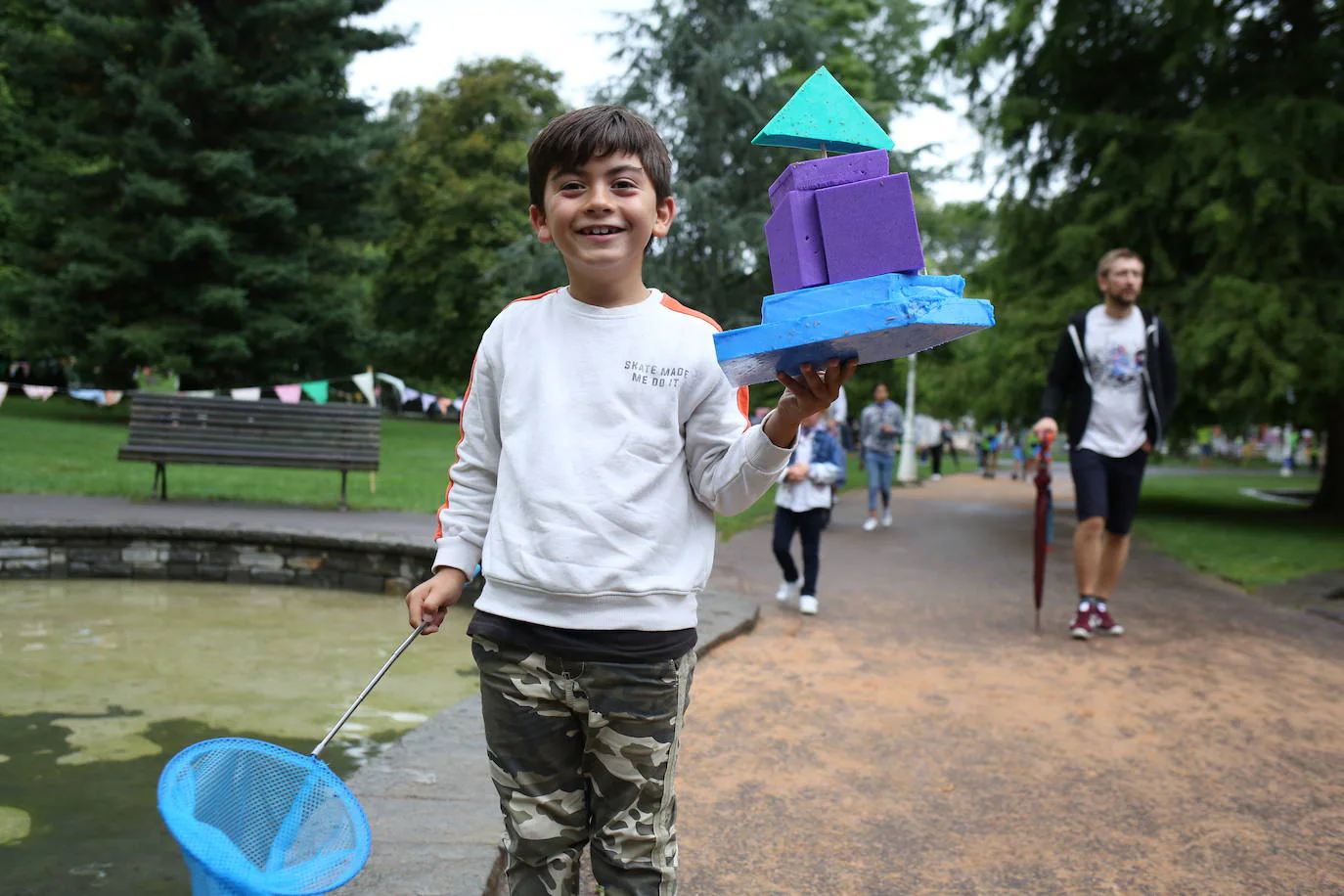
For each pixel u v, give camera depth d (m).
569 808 1.74
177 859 2.46
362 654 4.72
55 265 21.25
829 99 1.75
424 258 35.28
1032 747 3.52
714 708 3.93
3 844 2.51
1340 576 7.29
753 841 2.71
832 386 1.61
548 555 1.65
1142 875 2.55
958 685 4.36
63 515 6.85
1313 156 11.76
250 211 20.05
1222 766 3.36
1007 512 14.46
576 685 1.66
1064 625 5.77
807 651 4.95
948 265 25.94
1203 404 12.51
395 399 38.97
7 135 23.94
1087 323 5.43
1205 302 11.91
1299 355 11.37
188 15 19.75
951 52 14.55
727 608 5.64
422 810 2.61
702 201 18.34
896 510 14.34
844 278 1.66
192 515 7.34
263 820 1.60
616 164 1.68
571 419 1.69
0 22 20.70
